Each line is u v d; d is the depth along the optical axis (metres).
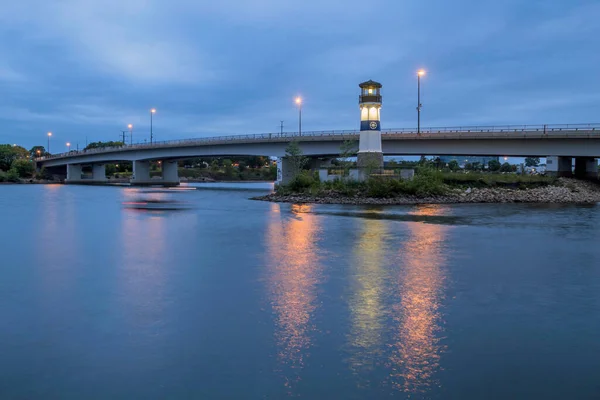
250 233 35.56
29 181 181.62
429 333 14.39
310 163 96.06
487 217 46.47
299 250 28.09
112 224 42.06
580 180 78.94
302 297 18.09
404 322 15.34
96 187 136.75
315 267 23.31
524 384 11.30
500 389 11.05
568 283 20.22
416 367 12.12
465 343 13.64
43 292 18.94
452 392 10.90
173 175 144.50
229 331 14.55
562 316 15.97
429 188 69.75
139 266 23.75
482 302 17.52
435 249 28.33
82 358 12.66
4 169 198.88
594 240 31.69
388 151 79.06
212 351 13.07
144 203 69.62
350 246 29.44
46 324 15.20
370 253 27.05
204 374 11.75
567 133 64.88
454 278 21.06
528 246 29.36
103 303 17.42
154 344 13.57
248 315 16.00
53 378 11.57
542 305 17.16
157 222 43.53
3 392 10.89
